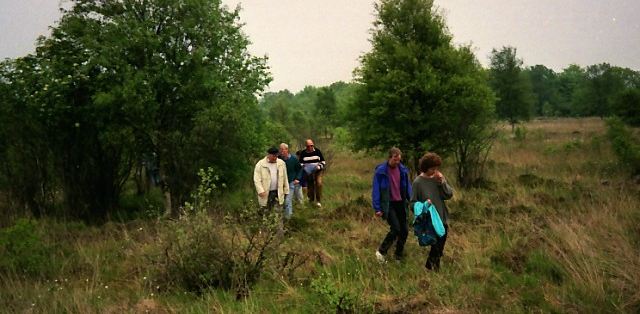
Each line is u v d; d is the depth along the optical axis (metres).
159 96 10.72
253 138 11.54
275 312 4.68
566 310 4.36
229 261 5.59
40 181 10.20
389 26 15.69
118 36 10.27
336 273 5.73
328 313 4.46
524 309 4.48
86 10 10.84
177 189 9.54
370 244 6.99
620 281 4.80
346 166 20.03
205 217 5.83
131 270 6.25
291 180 9.92
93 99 9.91
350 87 16.09
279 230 6.65
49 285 5.75
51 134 10.18
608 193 9.12
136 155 11.26
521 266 5.69
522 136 26.16
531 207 8.67
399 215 6.30
